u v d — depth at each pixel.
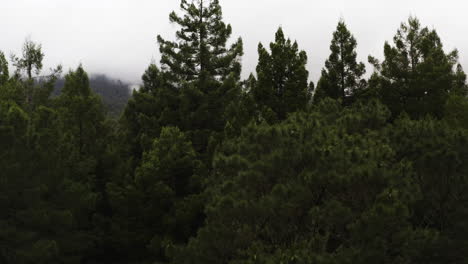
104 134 23.22
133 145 24.09
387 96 22.73
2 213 14.95
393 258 8.71
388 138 12.16
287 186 9.51
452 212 10.78
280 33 23.92
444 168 10.59
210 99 24.78
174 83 26.62
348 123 13.25
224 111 24.75
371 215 7.88
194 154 18.98
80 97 21.89
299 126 11.28
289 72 23.52
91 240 18.50
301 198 9.20
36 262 14.52
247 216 9.30
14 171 14.57
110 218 20.36
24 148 15.07
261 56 23.88
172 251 9.99
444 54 27.77
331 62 24.45
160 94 25.56
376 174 8.77
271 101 22.83
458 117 18.23
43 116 16.66
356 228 8.00
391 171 9.05
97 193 19.52
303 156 9.94
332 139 10.41
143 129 24.12
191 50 26.41
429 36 25.47
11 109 15.02
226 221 9.45
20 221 15.16
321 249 8.24
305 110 22.03
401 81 22.95
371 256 7.78
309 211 8.83
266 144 10.99
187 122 23.86
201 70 26.56
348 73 24.28
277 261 7.62
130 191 17.91
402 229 8.38
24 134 15.18
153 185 17.69
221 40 27.03
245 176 10.01
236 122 18.72
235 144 13.05
